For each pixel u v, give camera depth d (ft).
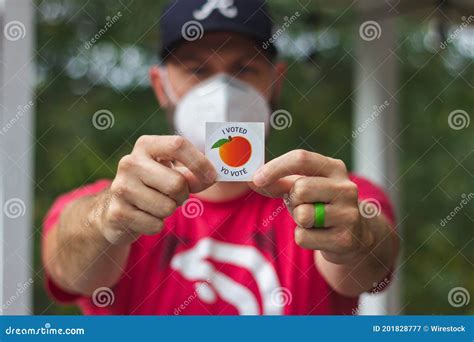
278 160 5.12
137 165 4.96
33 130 11.12
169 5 7.86
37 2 12.44
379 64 12.57
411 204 14.01
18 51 10.68
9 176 10.34
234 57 7.70
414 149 14.37
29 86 10.77
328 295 6.70
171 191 4.89
